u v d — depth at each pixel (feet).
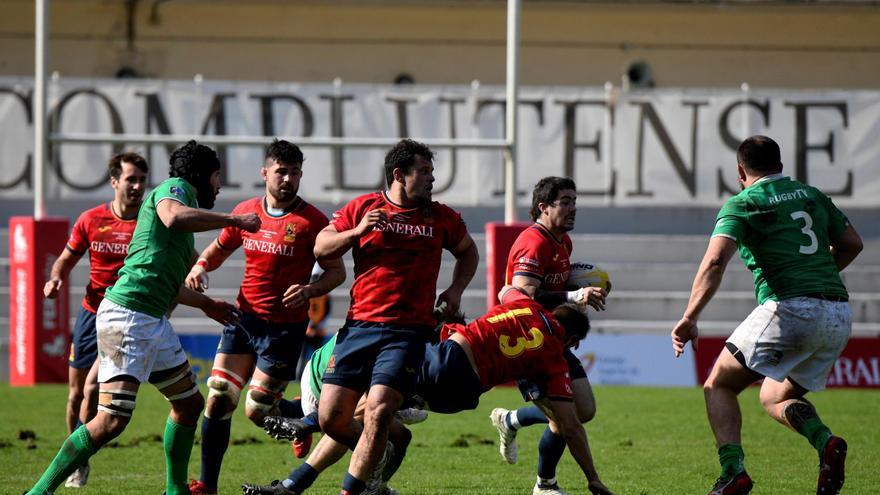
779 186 77.46
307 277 94.07
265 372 93.86
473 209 240.53
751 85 268.41
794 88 268.41
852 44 268.41
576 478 97.09
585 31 265.75
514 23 181.27
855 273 219.61
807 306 74.64
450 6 258.78
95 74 256.11
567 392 77.71
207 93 221.66
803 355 75.46
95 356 94.99
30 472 97.91
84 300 96.22
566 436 77.46
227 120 221.87
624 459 108.47
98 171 219.00
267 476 97.66
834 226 79.10
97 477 96.07
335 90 223.92
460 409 78.43
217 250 96.12
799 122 227.40
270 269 93.09
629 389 180.14
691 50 267.80
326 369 75.46
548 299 88.02
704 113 226.79
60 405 150.10
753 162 78.69
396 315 74.02
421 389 77.66
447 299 76.89
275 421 80.48
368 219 72.43
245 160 220.84
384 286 74.18
